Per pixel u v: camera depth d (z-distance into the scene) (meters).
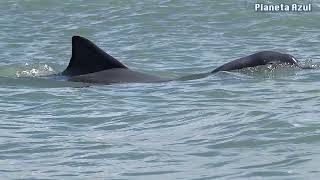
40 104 59.91
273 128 47.28
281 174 37.97
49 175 40.28
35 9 128.62
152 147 45.00
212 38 102.31
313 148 42.38
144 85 67.81
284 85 64.19
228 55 90.31
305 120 48.66
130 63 86.25
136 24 113.56
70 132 50.06
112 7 126.31
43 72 82.25
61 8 128.12
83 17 120.44
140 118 53.50
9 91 65.12
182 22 114.00
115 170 40.72
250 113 52.25
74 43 74.06
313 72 70.38
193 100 59.50
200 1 127.25
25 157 44.12
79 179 39.38
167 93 63.12
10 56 92.75
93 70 73.06
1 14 125.25
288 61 73.94
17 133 50.19
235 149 43.53
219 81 67.38
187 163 41.31
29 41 103.88
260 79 67.62
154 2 128.00
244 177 38.03
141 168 40.81
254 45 97.25
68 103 59.81
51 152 45.03
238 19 114.88
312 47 94.81
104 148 45.34
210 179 38.16
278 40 100.75
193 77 70.62
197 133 47.97
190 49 94.50
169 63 85.75
